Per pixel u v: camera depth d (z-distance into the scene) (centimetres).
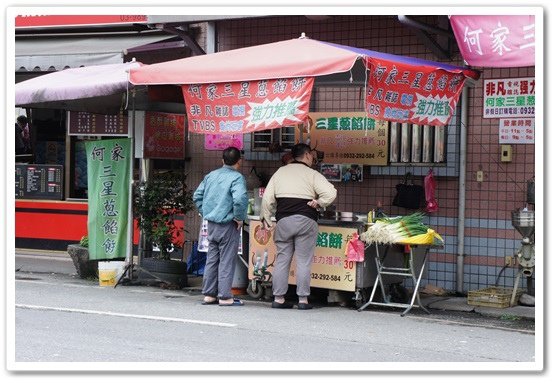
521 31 880
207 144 1252
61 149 1427
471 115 1050
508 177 1030
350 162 1120
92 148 1140
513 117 1023
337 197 1148
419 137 1083
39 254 1417
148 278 1140
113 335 779
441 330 838
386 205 1111
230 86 932
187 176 1273
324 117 1137
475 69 1043
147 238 1114
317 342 765
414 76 885
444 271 1070
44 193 1418
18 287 1086
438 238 936
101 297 1009
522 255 973
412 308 968
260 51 943
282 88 892
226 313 909
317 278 966
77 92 1057
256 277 1012
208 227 966
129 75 1010
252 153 1219
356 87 1127
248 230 1044
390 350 738
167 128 1164
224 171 966
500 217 1036
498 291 991
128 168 1124
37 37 1416
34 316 873
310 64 870
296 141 1166
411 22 981
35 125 1439
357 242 935
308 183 932
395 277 1003
